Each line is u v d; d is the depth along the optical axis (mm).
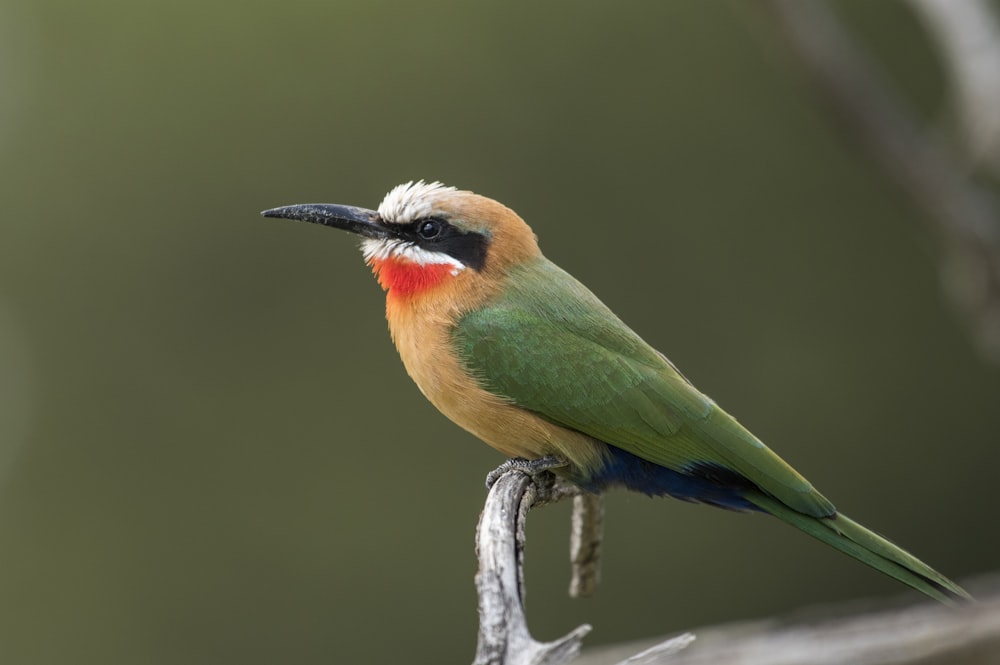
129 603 14680
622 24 14820
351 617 14375
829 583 14266
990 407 14469
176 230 15070
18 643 14711
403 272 7992
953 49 10023
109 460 14977
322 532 14641
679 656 4527
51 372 15039
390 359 14734
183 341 15070
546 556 13945
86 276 15125
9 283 15156
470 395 7832
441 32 14914
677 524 14391
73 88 15266
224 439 14859
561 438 7766
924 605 4547
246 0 15070
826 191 14711
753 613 13969
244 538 14656
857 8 15039
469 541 14414
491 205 8070
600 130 14805
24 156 15242
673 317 14805
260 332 14891
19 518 14914
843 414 14703
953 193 10047
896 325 14719
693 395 7695
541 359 7727
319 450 14766
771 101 14672
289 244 14914
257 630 14414
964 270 10414
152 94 15188
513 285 7973
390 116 14883
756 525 14172
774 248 14797
